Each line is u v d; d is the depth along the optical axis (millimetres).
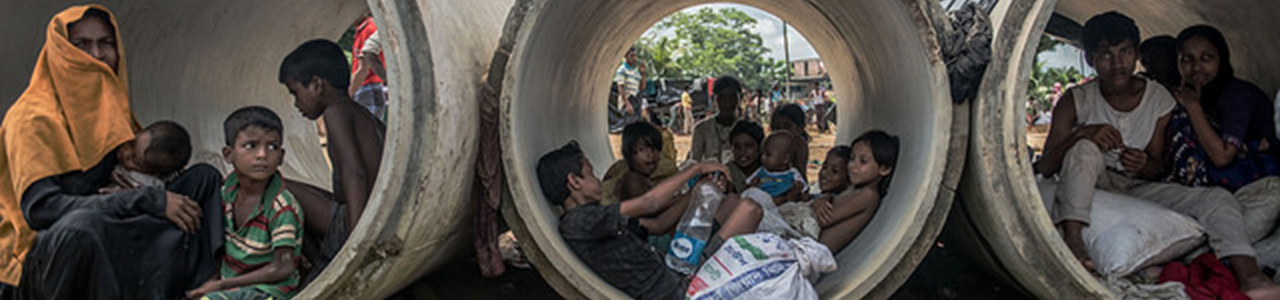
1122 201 2965
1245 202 3072
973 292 3410
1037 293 2824
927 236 2750
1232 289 2727
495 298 3379
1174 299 2654
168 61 3992
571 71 4520
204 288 2619
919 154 2857
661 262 2834
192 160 4145
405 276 2844
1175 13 4031
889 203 3096
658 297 2766
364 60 5703
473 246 3727
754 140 4105
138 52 3752
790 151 4004
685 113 17766
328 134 2883
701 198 2998
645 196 2873
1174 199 3139
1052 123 3406
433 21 2453
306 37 5031
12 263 2701
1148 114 3254
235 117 2654
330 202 3033
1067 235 2957
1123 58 3088
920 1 2570
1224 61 3279
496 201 2740
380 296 2840
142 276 2576
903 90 3330
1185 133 3219
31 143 2564
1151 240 2793
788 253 2691
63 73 2654
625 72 11680
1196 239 2875
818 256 2781
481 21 3152
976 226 2951
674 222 3131
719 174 3488
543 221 2762
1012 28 2576
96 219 2471
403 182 2406
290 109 5254
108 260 2498
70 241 2428
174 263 2637
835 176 3613
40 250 2465
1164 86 3428
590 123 6281
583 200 3053
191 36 4070
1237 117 3172
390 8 2297
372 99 5918
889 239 2775
